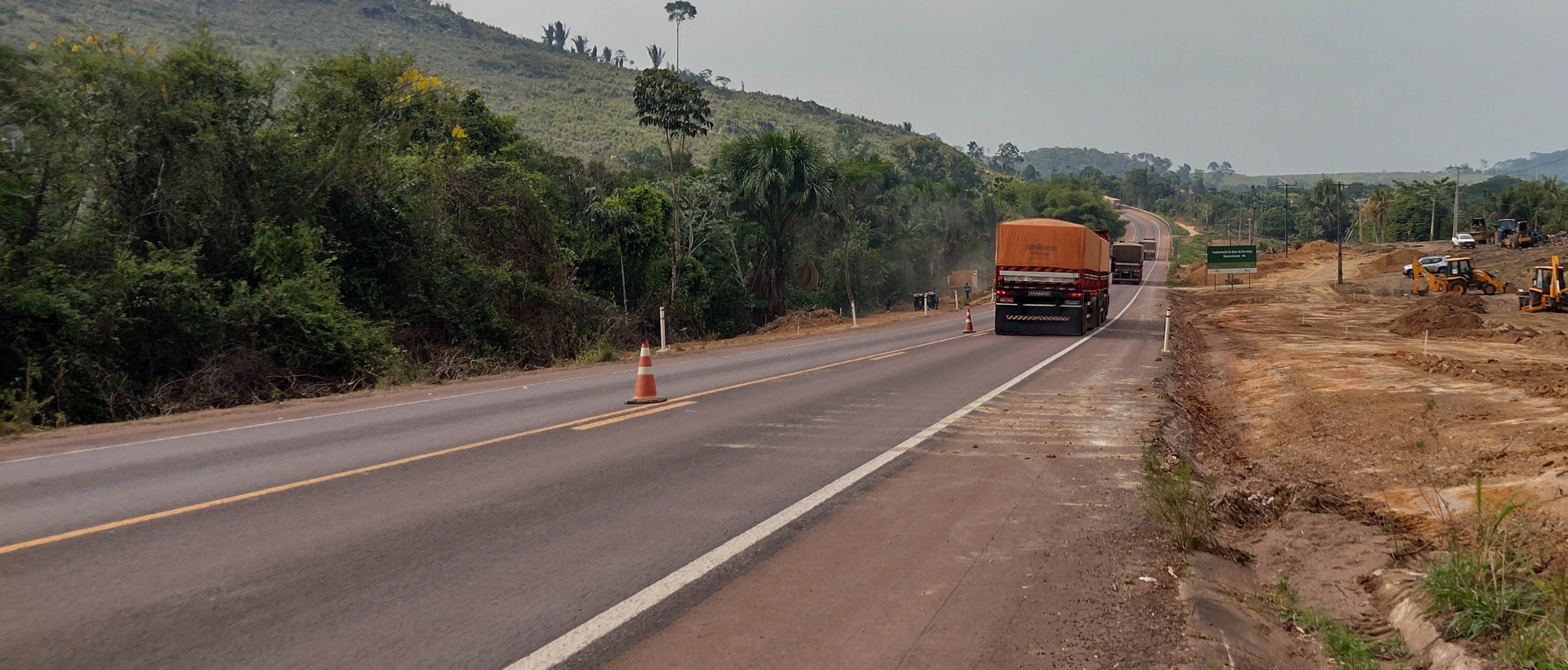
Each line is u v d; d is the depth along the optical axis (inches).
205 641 163.8
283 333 667.4
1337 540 251.3
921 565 209.5
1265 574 225.9
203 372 604.1
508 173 1106.7
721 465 325.4
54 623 172.2
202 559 213.6
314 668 152.3
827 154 2015.3
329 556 215.6
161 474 316.8
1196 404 571.5
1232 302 2255.2
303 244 718.5
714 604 183.9
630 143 5408.5
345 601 185.3
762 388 564.4
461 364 794.2
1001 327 1135.6
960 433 395.9
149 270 600.4
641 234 1354.6
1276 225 7357.3
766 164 1752.0
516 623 173.3
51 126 612.7
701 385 585.6
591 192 1406.3
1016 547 224.2
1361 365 751.7
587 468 319.9
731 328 1621.6
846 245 2308.1
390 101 877.8
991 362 761.0
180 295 610.2
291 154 766.5
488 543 226.7
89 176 645.9
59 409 531.2
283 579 198.7
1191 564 212.8
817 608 181.5
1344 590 213.2
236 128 729.6
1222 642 164.2
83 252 609.0
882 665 153.6
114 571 204.2
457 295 899.4
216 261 708.7
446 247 922.7
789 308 1961.1
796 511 258.5
